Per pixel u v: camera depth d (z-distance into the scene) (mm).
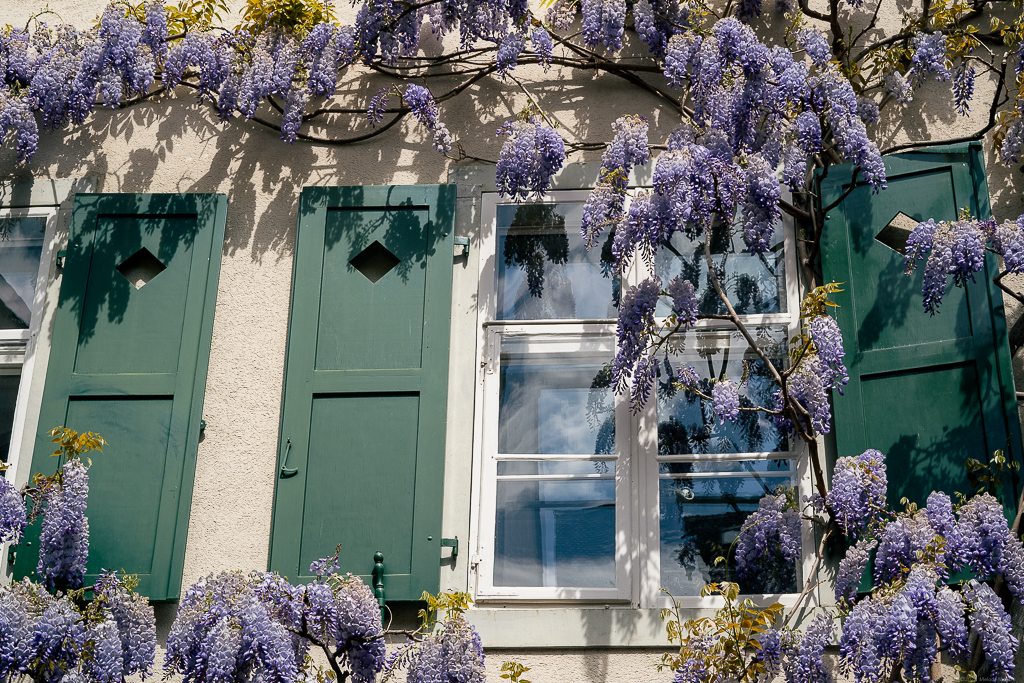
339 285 5270
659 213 4719
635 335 4773
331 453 4965
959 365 4828
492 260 5367
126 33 5602
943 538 4355
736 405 4699
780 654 4270
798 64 5109
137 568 4816
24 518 4656
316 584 4363
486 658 4633
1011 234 4770
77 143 5801
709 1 5855
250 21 5781
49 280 5441
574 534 4895
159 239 5422
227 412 5133
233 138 5754
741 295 5266
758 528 4730
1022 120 5199
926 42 5418
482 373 5152
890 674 4246
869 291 5062
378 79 5840
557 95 5742
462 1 5711
